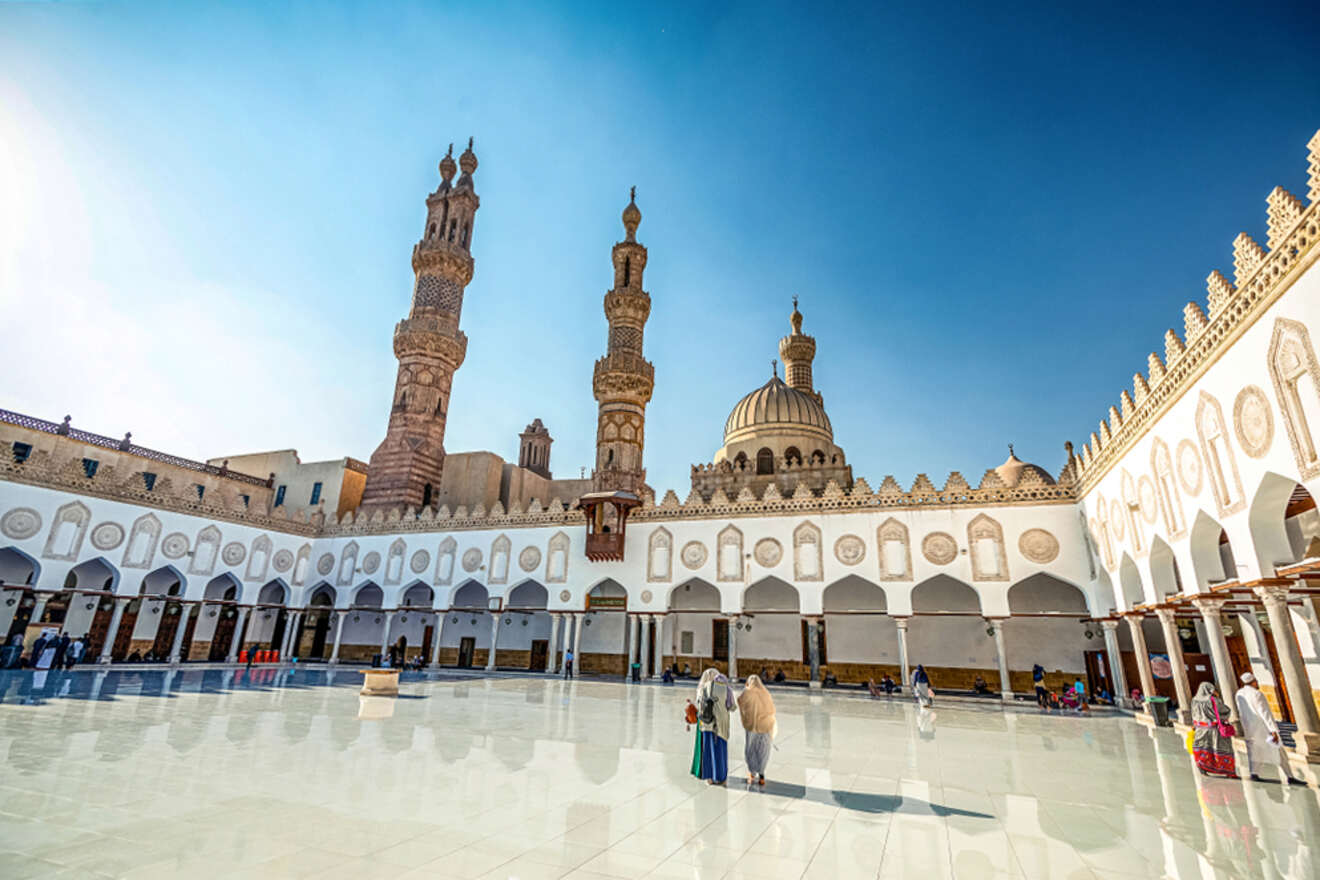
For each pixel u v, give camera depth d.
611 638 28.03
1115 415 16.12
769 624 26.27
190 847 4.93
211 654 29.45
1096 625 22.62
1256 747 8.50
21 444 26.59
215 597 29.84
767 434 33.50
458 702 15.29
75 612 25.55
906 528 22.36
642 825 5.77
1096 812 6.66
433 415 35.81
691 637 27.14
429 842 5.19
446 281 37.91
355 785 6.93
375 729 10.73
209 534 27.62
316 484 36.00
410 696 16.41
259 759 8.09
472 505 34.72
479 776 7.52
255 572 29.28
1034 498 21.27
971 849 5.39
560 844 5.22
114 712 11.73
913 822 6.13
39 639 21.16
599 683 22.66
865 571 22.41
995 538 21.36
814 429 33.81
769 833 5.66
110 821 5.49
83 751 8.22
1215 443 10.90
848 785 7.66
